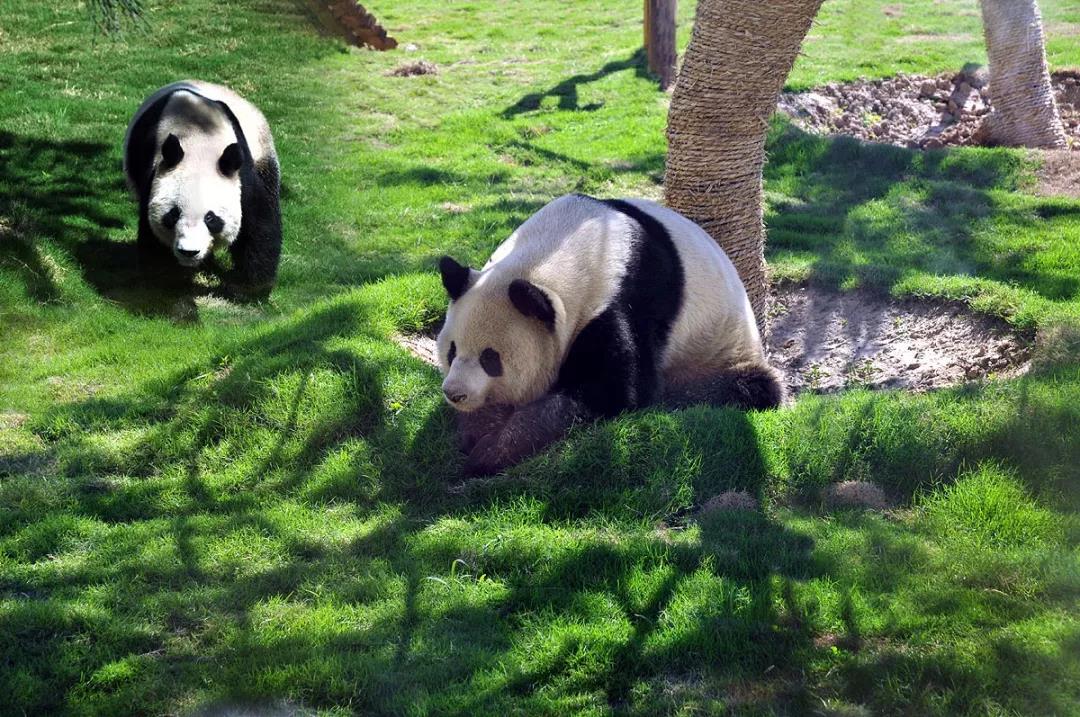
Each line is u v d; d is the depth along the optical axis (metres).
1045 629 4.26
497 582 4.89
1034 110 15.72
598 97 18.02
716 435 5.83
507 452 5.97
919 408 5.95
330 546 5.30
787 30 7.36
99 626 4.53
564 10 26.14
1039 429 5.67
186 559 5.14
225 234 9.31
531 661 4.27
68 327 8.48
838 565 4.82
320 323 7.70
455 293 6.07
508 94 18.22
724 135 7.75
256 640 4.43
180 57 18.08
